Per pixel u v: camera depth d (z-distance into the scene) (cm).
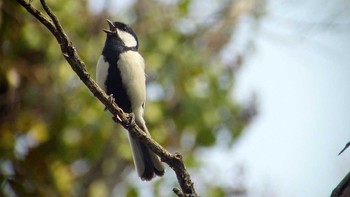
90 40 1331
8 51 1242
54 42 1266
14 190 1217
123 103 934
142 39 1405
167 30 1440
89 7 1343
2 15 1217
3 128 1248
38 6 1234
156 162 867
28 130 1271
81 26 1328
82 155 1363
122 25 970
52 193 1261
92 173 1403
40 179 1243
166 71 1402
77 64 700
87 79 714
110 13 1365
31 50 1277
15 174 1223
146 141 736
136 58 932
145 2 1448
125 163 1405
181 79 1412
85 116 1312
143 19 1435
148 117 1341
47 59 1291
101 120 1319
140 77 928
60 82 1302
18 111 1266
